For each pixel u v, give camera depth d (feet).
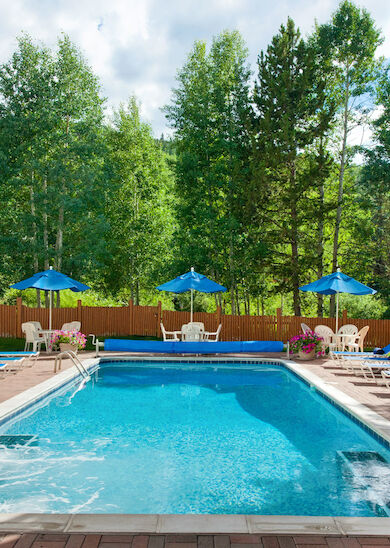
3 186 83.25
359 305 104.06
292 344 53.36
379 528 12.88
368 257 86.89
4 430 25.86
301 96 77.25
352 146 85.87
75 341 51.67
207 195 85.25
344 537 12.48
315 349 52.95
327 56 82.02
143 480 18.80
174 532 12.53
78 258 82.94
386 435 22.72
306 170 75.82
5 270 83.46
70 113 85.30
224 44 87.56
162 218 99.14
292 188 75.36
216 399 34.73
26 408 29.45
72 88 86.22
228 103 87.25
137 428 26.66
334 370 45.06
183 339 57.57
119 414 29.91
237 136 85.35
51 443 23.68
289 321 66.69
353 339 55.52
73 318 70.23
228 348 51.62
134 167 98.22
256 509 16.19
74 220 82.99
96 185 86.69
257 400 34.50
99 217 85.92
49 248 81.82
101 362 50.75
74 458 21.43
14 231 84.48
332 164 81.76
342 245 92.99
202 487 18.13
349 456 22.12
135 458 21.52
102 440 24.27
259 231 80.94
